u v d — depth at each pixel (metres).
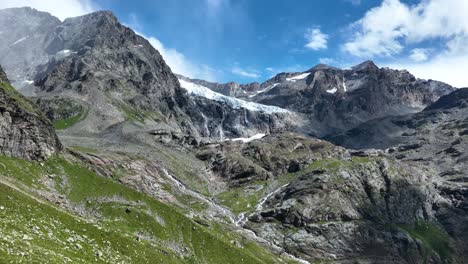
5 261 68.75
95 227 125.31
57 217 117.88
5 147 197.25
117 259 112.12
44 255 80.75
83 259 96.50
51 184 196.25
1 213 100.31
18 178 181.62
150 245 171.00
